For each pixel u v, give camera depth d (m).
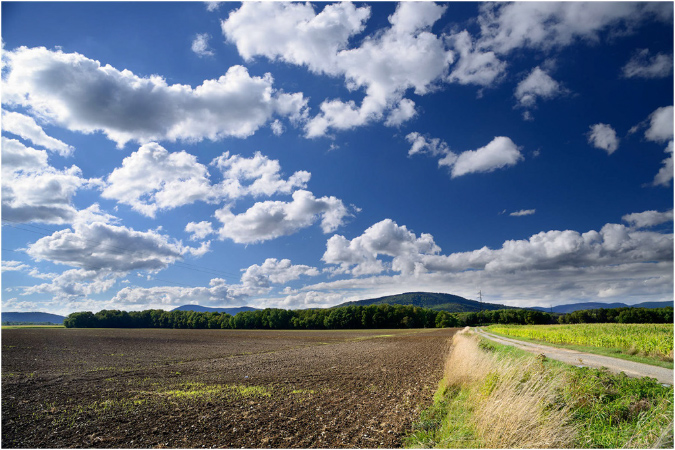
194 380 21.80
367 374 23.03
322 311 148.50
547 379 10.37
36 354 38.09
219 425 11.91
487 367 13.98
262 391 17.73
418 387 17.89
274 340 68.69
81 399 16.34
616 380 10.89
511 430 8.02
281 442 10.11
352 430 11.05
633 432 7.59
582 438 7.82
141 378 22.81
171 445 10.08
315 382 20.36
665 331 41.31
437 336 73.38
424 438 9.66
